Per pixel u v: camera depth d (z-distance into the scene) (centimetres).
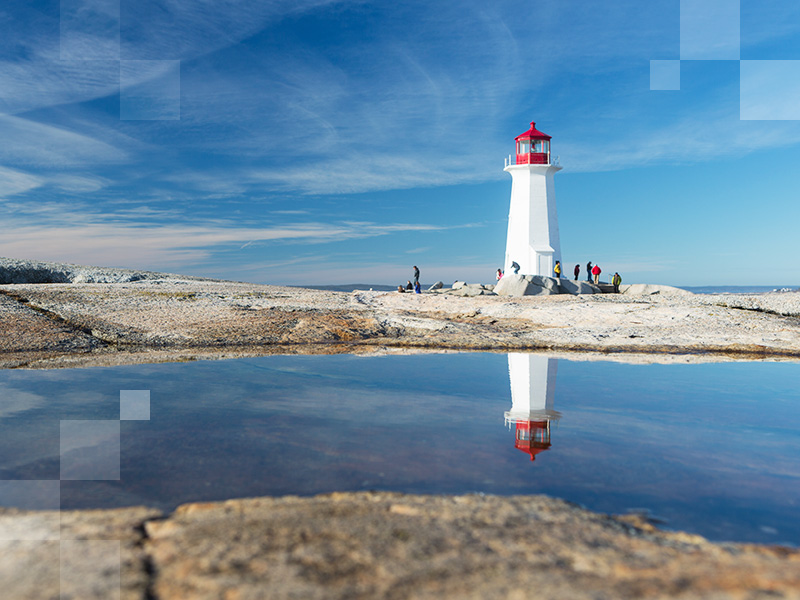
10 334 1398
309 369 1052
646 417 685
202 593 246
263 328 1609
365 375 985
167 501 404
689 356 1274
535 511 366
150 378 943
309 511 353
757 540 346
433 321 1789
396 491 427
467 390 854
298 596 244
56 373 990
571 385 900
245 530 318
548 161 3644
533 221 3684
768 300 2092
